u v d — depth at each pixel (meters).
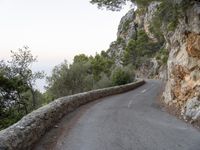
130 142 11.04
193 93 18.80
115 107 23.12
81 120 16.33
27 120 10.39
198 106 16.38
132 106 24.11
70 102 20.23
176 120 16.66
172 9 21.98
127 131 13.20
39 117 11.70
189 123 15.57
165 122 15.91
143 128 13.95
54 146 10.37
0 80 29.95
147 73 94.75
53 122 14.54
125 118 17.25
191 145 10.59
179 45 24.14
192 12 19.11
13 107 31.25
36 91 37.28
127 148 10.13
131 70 61.31
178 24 23.88
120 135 12.32
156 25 33.41
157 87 47.62
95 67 82.44
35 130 10.61
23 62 34.06
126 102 27.38
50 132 12.68
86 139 11.55
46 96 46.34
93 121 16.02
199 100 17.02
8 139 7.85
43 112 12.63
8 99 31.08
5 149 7.38
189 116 16.52
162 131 13.21
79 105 23.45
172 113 19.97
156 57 86.19
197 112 15.73
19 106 32.06
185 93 20.28
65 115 17.94
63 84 47.19
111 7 21.06
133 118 17.28
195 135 12.34
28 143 9.46
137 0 20.88
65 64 48.50
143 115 18.72
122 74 56.69
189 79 20.19
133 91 41.91
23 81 33.69
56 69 48.00
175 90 23.11
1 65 32.84
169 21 24.19
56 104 16.12
